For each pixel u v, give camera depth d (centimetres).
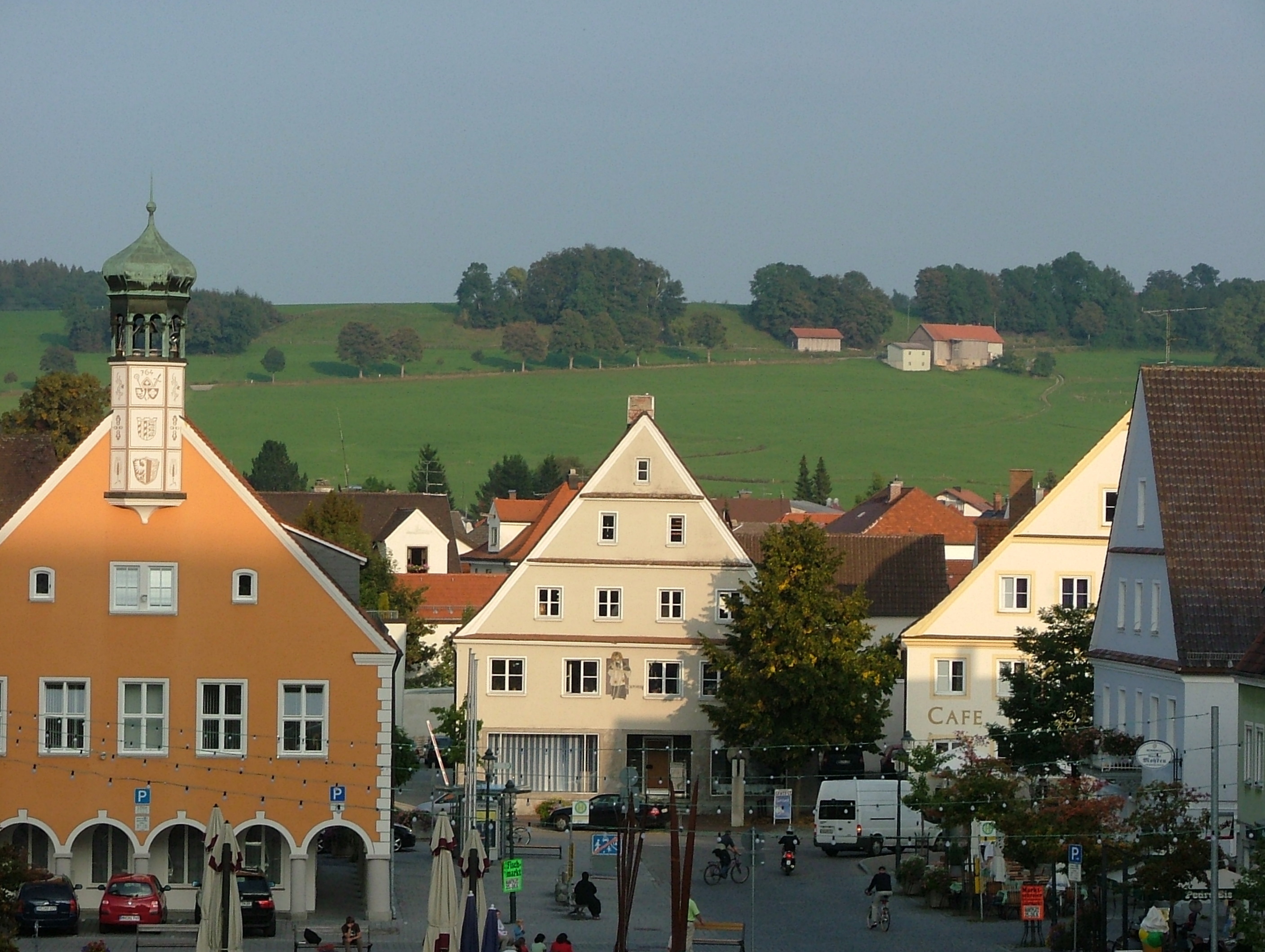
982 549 12244
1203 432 8244
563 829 10200
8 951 5878
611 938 6956
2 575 7206
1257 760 6825
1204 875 6203
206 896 5684
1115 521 8869
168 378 7225
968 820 7262
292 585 7231
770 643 9938
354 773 7188
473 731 7956
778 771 10338
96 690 7188
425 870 8744
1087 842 6612
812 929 7062
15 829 7319
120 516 7225
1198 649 7731
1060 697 9094
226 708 7219
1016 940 6756
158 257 7219
